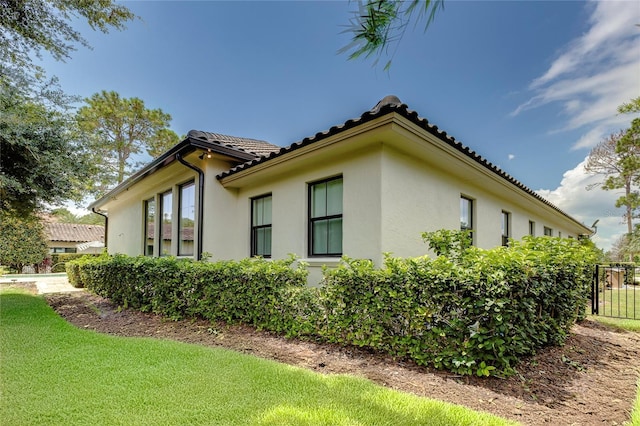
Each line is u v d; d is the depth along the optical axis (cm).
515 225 932
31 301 737
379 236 482
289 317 428
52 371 305
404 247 516
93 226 2797
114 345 387
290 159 572
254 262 516
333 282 398
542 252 388
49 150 675
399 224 511
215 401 245
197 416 224
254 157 713
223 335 448
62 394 258
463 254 396
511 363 326
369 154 506
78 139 729
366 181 507
